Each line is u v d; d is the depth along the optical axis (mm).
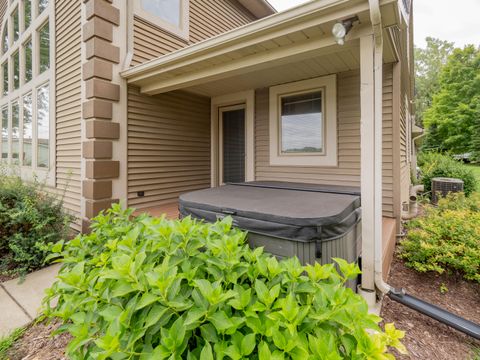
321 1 2109
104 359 898
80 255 1664
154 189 4316
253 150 4812
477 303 2385
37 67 5285
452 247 2746
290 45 2611
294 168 4391
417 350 1783
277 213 1910
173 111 4664
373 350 973
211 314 999
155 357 879
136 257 1188
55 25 4461
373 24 1938
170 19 4594
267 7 6434
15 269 2945
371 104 2102
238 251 1402
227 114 5402
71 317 1145
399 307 2287
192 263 1300
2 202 3223
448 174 8602
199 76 3332
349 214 2143
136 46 3982
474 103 16969
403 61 4219
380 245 2143
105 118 3570
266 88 4652
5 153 7195
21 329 2027
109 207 3605
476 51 17719
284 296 1202
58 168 4469
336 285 1167
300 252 1785
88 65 3523
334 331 1048
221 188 3398
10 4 6785
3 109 7371
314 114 4180
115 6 3689
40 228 3080
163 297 1008
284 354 928
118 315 1022
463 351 1785
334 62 3465
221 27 5762
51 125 4629
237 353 908
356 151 3822
